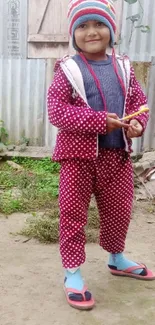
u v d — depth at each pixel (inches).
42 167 200.7
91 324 86.4
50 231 126.7
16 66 215.9
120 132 90.7
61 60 90.9
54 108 87.2
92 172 91.0
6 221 141.0
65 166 91.1
